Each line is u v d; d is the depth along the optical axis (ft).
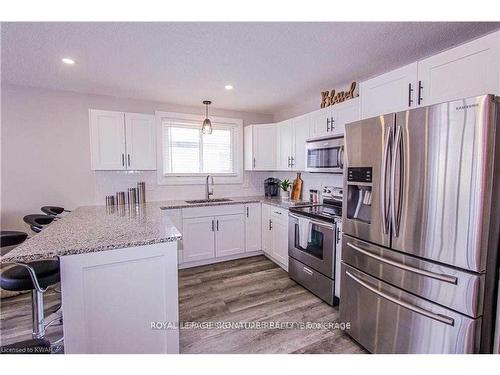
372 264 5.48
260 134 12.43
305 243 8.53
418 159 4.49
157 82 8.80
